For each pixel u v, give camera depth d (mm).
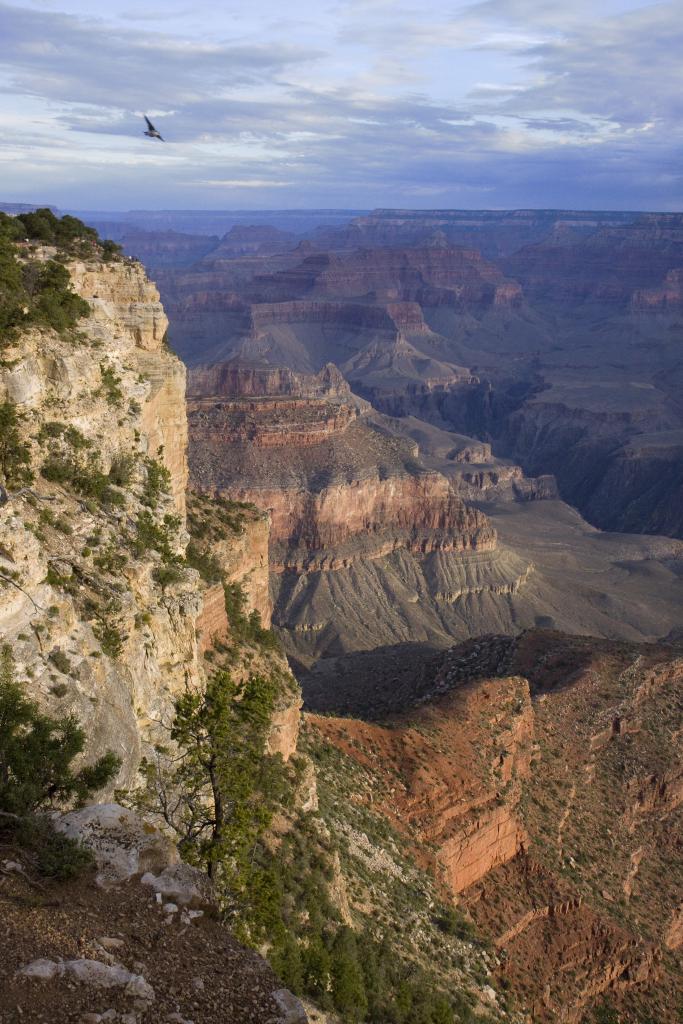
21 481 32719
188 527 55031
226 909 25734
